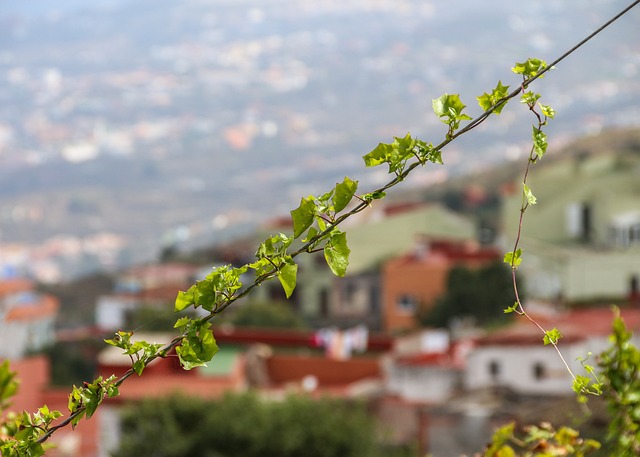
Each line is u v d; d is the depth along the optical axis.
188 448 39.59
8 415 6.68
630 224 84.75
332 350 61.25
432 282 91.69
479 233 121.00
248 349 57.47
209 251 145.88
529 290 84.25
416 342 63.59
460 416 40.12
